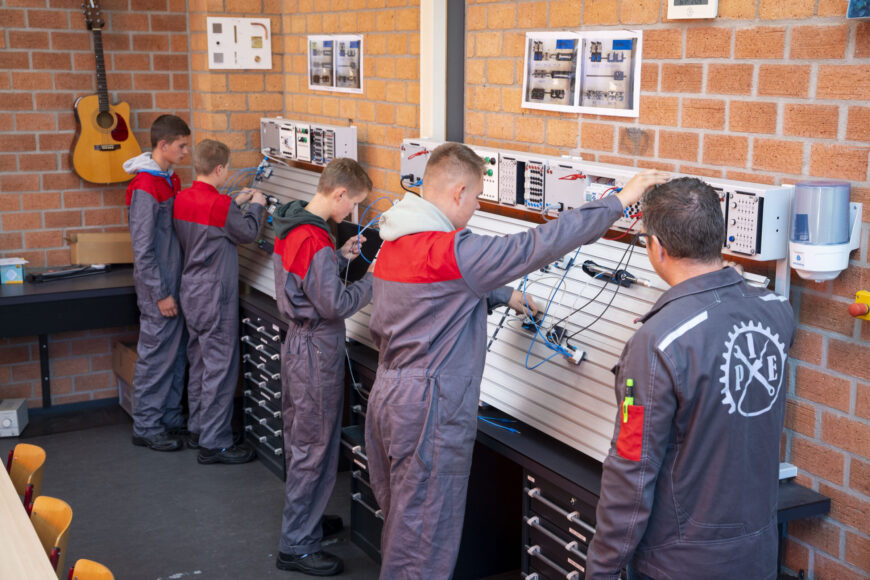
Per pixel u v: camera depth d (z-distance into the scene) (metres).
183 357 4.98
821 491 2.48
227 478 4.48
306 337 3.40
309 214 3.30
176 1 5.44
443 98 3.97
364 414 3.64
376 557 3.63
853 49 2.26
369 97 4.48
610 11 2.99
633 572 2.05
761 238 2.36
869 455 2.33
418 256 2.59
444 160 2.65
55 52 5.16
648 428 1.88
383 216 2.71
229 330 4.52
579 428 2.64
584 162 3.03
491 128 3.64
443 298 2.59
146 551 3.72
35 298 4.75
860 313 2.24
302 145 4.71
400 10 4.13
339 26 4.69
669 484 1.92
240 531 3.90
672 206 1.92
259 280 4.66
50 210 5.31
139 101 5.46
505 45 3.50
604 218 2.41
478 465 3.33
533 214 3.41
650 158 2.91
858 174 2.28
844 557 2.43
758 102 2.52
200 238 4.38
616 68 2.98
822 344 2.43
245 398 4.79
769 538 1.95
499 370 3.02
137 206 4.55
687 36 2.72
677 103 2.79
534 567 2.82
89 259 5.23
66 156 5.29
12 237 5.25
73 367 5.52
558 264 2.94
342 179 3.35
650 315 1.97
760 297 1.95
